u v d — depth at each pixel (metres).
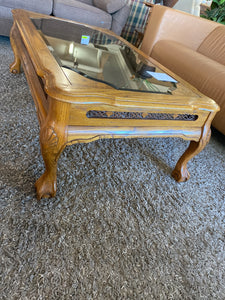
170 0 2.40
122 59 1.01
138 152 1.12
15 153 0.87
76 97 0.54
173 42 1.79
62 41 1.02
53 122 0.58
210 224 0.84
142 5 2.51
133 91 0.67
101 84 0.64
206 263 0.70
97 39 1.23
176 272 0.65
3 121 1.02
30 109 1.16
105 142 1.12
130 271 0.61
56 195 0.76
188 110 0.72
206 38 1.89
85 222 0.71
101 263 0.61
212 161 1.24
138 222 0.76
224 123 1.25
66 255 0.60
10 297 0.49
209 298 0.61
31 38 0.87
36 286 0.52
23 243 0.60
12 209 0.67
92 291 0.55
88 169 0.92
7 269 0.54
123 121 0.69
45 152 0.61
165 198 0.89
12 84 1.33
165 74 0.92
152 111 0.68
